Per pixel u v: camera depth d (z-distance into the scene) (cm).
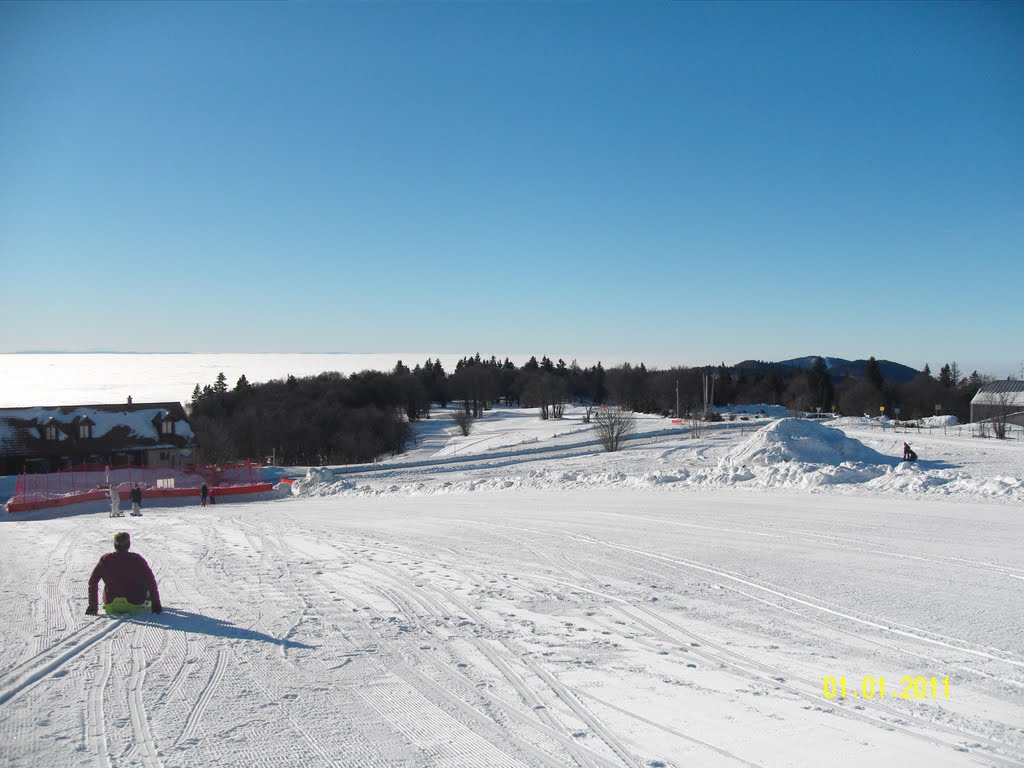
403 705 655
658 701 680
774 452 3412
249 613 984
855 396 11875
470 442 9581
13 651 785
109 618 941
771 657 819
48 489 4650
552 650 835
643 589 1158
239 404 11231
